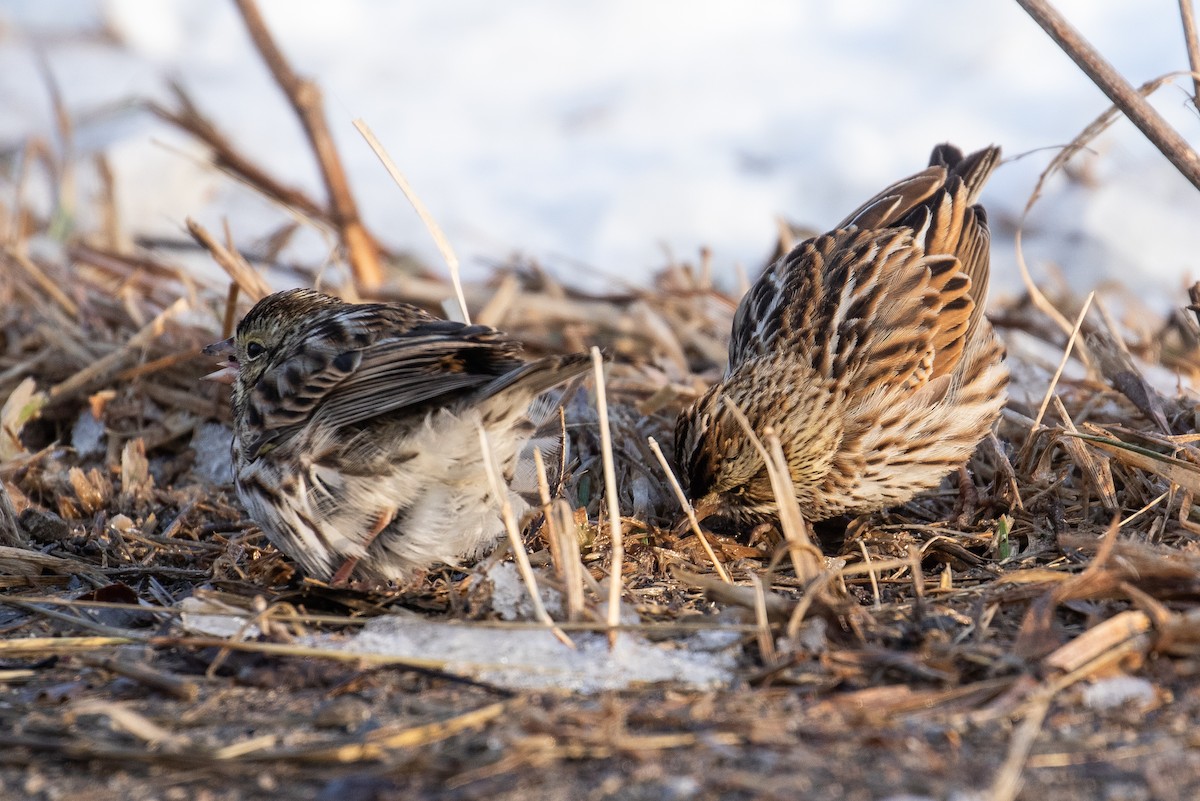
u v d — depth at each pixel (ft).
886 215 40.22
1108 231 62.69
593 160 72.69
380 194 69.05
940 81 76.13
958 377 36.58
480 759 21.34
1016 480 34.94
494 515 29.09
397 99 79.30
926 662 24.09
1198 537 31.09
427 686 24.49
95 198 63.67
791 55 81.76
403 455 27.94
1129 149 67.92
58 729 23.02
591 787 20.33
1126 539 30.32
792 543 26.84
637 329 49.21
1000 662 24.12
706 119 75.15
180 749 21.94
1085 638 24.13
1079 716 22.38
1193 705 22.59
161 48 82.48
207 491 38.52
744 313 38.91
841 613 25.67
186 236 61.26
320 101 54.24
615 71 81.66
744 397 35.17
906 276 37.32
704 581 27.22
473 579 29.12
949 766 20.76
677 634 26.25
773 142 72.95
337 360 28.68
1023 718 22.34
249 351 32.63
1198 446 35.73
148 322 46.73
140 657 26.43
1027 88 74.49
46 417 42.22
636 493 36.47
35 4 83.15
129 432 41.14
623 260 64.34
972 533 33.63
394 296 51.11
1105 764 20.79
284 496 28.73
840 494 35.70
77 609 29.19
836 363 35.53
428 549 28.86
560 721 22.21
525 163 72.43
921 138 71.36
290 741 22.40
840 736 21.74
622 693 23.86
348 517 28.40
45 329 44.50
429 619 27.43
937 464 36.04
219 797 20.62
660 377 44.09
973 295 38.55
